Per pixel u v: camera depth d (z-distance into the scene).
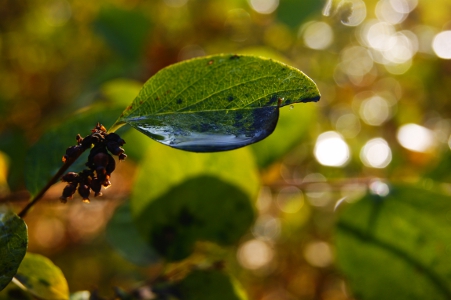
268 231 0.73
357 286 0.39
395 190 0.39
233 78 0.29
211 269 0.37
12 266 0.30
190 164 0.36
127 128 0.34
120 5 0.72
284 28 0.67
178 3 0.78
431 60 0.76
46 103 0.78
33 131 0.63
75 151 0.29
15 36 0.81
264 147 0.43
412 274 0.39
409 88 0.77
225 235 0.37
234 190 0.37
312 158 0.64
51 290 0.32
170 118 0.29
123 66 0.69
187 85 0.29
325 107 0.75
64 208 0.68
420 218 0.39
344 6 0.53
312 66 0.75
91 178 0.29
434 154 0.58
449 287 0.38
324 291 0.72
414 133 0.58
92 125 0.36
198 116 0.29
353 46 0.76
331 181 0.45
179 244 0.37
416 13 0.78
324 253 0.72
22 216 0.31
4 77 0.78
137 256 0.39
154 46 0.73
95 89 0.66
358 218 0.40
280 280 0.73
